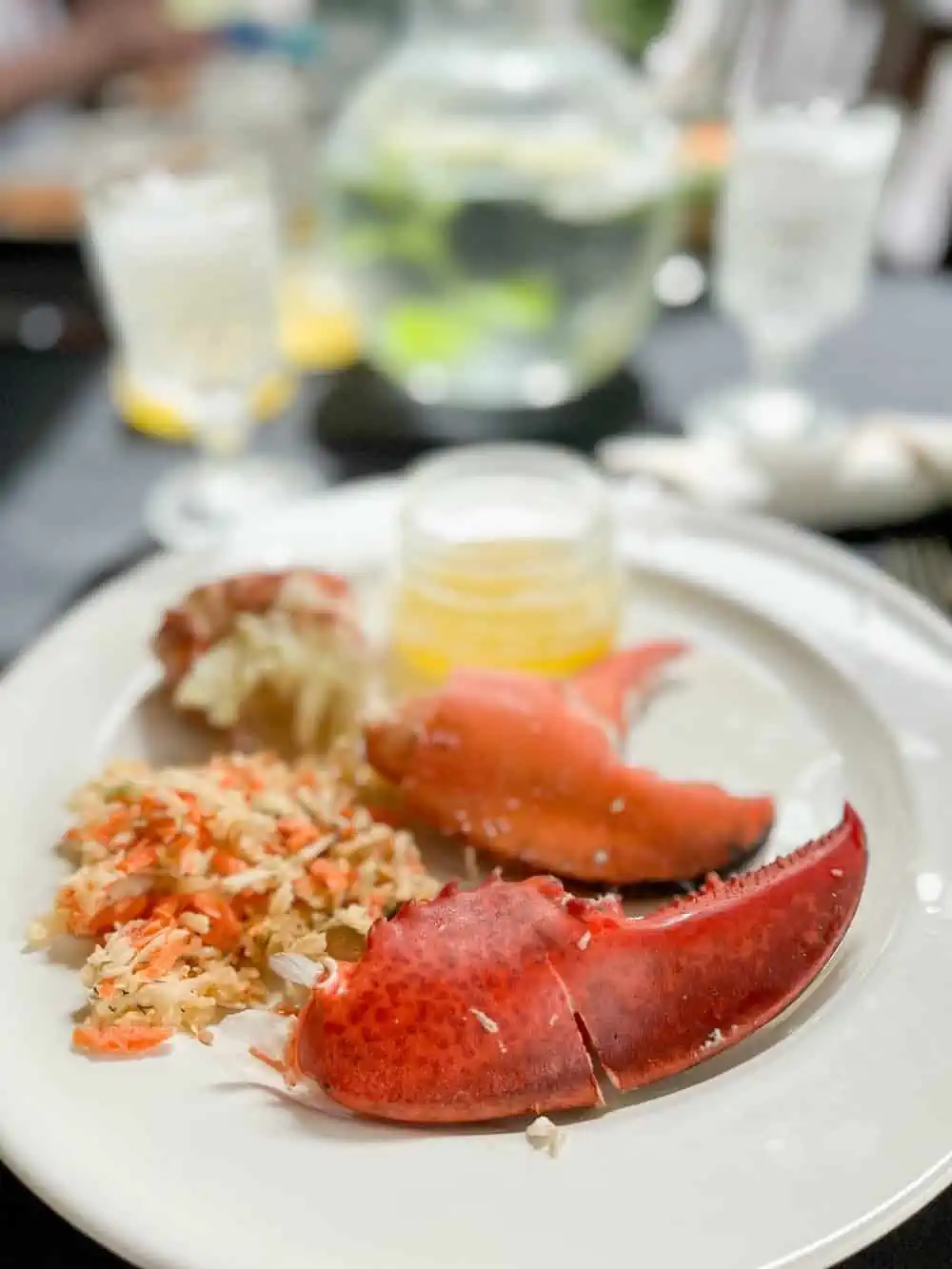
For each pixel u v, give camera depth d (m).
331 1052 0.22
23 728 0.32
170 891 0.26
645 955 0.22
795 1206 0.20
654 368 0.56
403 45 0.54
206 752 0.33
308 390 0.54
